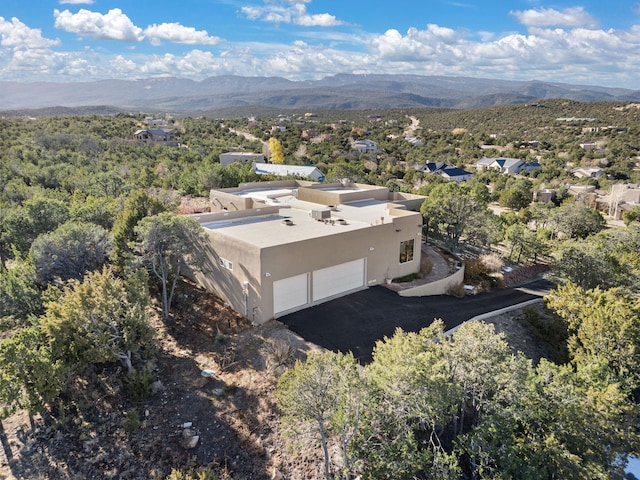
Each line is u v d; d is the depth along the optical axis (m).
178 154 80.94
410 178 90.75
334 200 32.03
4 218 28.56
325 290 22.28
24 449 13.27
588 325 17.81
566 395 12.89
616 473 12.43
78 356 15.23
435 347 13.51
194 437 13.52
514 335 21.83
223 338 18.47
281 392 11.39
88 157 66.69
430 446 13.50
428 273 27.53
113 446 13.32
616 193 68.81
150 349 16.72
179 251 19.61
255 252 19.16
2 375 13.14
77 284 16.62
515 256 37.25
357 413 11.07
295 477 12.36
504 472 11.41
